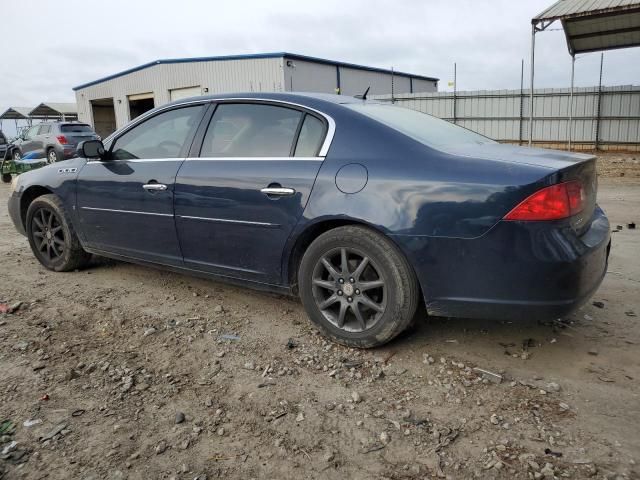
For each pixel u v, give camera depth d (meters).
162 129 4.08
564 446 2.24
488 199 2.66
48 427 2.44
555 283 2.63
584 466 2.11
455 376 2.86
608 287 4.23
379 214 2.90
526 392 2.68
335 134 3.21
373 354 3.13
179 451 2.27
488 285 2.72
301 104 3.42
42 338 3.41
